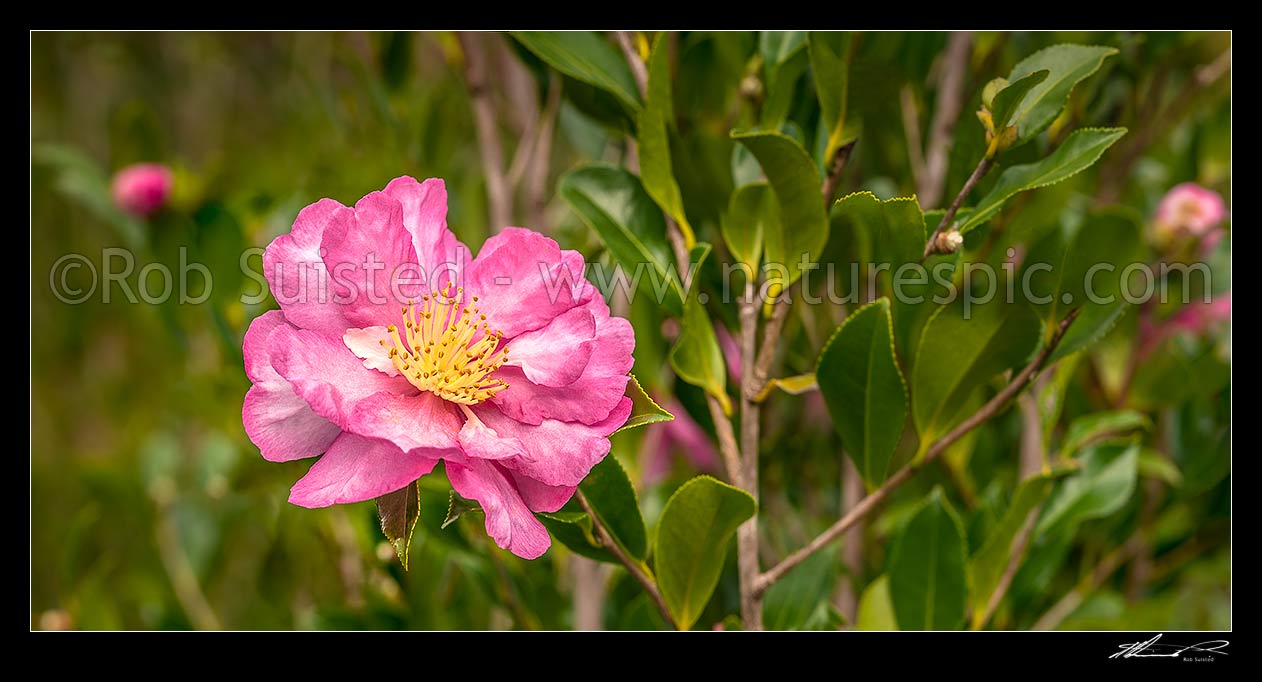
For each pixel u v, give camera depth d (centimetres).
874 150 63
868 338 52
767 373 53
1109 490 60
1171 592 67
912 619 57
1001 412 53
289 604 72
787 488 67
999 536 57
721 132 59
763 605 58
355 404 47
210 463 79
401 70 68
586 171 56
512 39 60
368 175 70
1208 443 65
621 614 64
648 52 56
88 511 78
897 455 66
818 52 52
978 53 64
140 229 71
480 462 48
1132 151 66
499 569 60
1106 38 62
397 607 65
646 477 65
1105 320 53
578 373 48
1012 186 51
